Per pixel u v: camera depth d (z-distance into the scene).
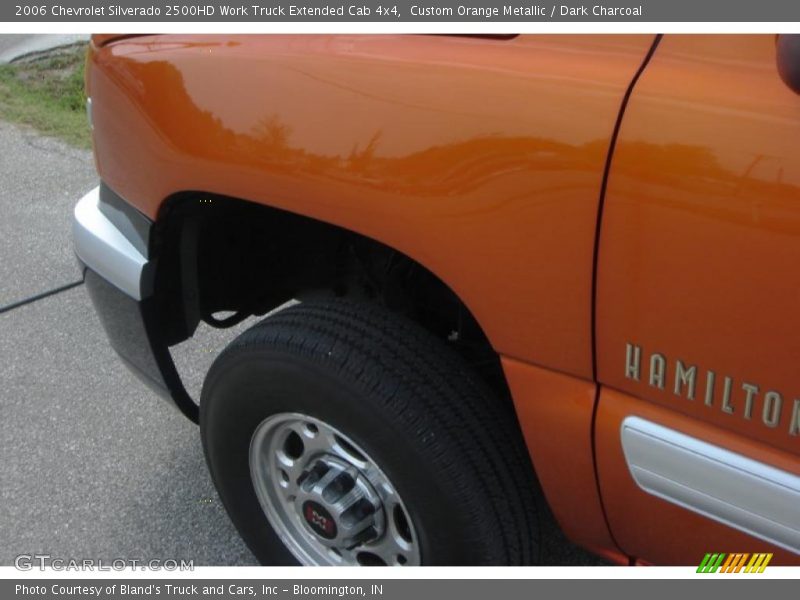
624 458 1.42
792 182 1.15
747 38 1.25
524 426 1.53
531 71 1.37
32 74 6.13
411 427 1.66
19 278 3.63
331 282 2.19
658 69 1.29
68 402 2.87
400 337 1.72
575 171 1.30
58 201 4.29
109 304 2.11
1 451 2.66
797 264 1.16
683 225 1.23
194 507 2.45
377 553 1.90
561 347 1.42
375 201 1.50
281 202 1.62
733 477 1.31
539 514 1.85
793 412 1.23
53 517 2.43
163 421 2.77
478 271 1.44
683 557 1.47
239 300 2.26
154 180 1.82
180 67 1.73
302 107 1.56
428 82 1.44
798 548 1.30
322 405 1.74
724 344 1.25
